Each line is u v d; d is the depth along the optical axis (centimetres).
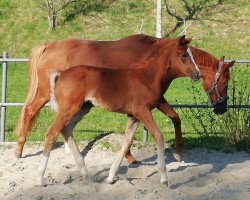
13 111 1127
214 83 650
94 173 669
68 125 638
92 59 705
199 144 809
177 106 798
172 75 640
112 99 597
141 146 792
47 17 1841
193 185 616
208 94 661
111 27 1800
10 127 967
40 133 923
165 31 1783
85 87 595
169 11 1869
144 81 606
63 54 714
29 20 1828
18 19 1831
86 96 598
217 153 773
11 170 683
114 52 701
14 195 583
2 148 790
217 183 618
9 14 1852
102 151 774
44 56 723
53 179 638
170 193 579
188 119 967
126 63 695
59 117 596
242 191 588
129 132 622
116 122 1026
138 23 1820
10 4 1895
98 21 1830
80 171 650
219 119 863
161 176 600
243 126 800
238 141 793
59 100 599
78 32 1778
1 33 1775
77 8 1884
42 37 1756
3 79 812
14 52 1697
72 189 596
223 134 829
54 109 611
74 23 1816
